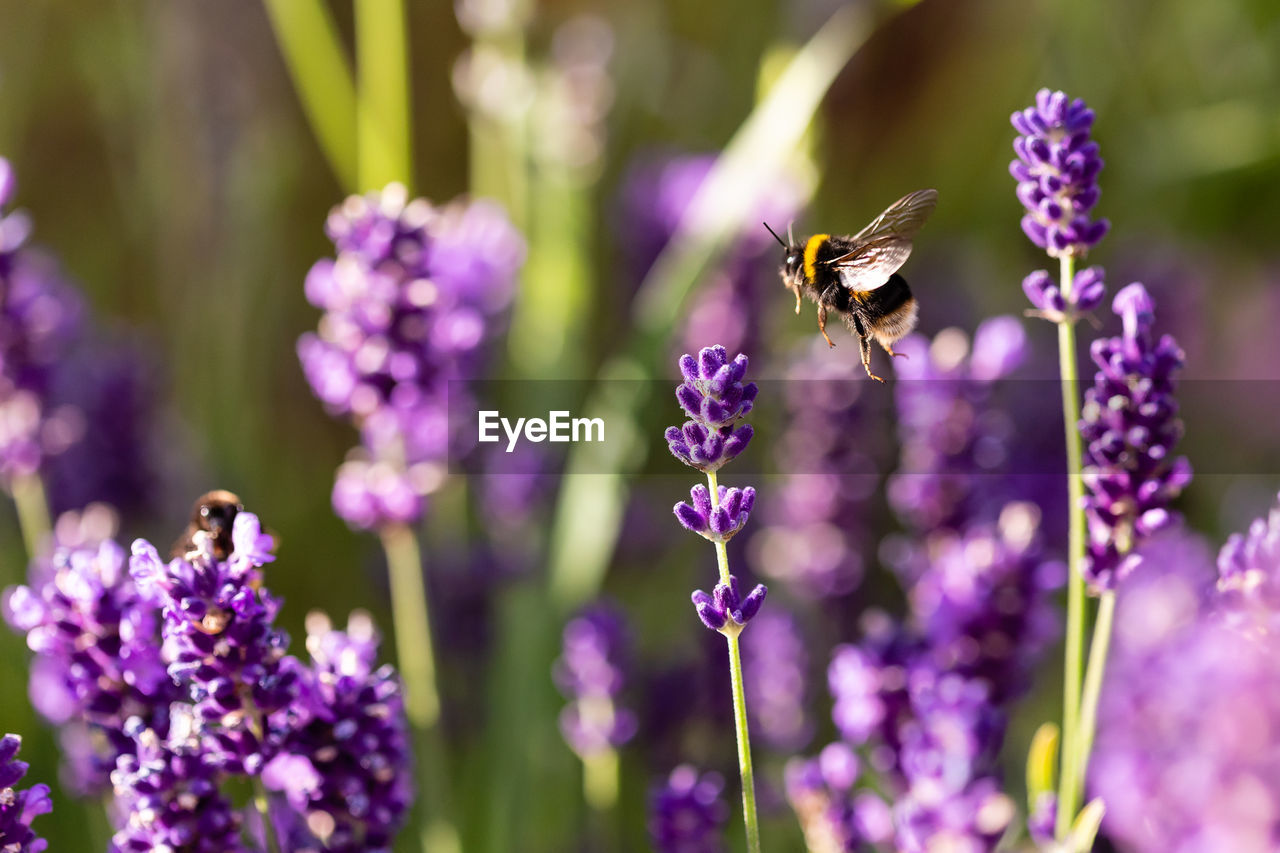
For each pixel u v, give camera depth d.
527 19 0.87
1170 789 0.64
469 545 0.80
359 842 0.64
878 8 0.78
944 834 0.63
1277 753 0.61
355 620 0.64
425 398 0.71
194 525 0.63
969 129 1.25
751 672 0.75
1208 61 1.21
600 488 0.77
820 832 0.66
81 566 0.63
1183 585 0.71
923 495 0.71
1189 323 1.02
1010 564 0.67
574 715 0.73
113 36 0.99
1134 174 1.19
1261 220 1.20
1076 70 1.22
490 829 0.74
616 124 1.14
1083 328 0.99
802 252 0.72
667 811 0.67
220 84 0.87
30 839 0.61
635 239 0.92
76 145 1.06
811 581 0.77
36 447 0.73
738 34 1.24
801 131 0.78
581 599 0.76
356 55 1.11
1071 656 0.65
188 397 0.91
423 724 0.72
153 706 0.64
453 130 1.19
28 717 0.75
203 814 0.62
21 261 0.72
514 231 0.79
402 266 0.70
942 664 0.67
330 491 1.00
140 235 0.97
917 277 1.03
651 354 0.78
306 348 0.71
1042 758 0.65
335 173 1.07
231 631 0.61
